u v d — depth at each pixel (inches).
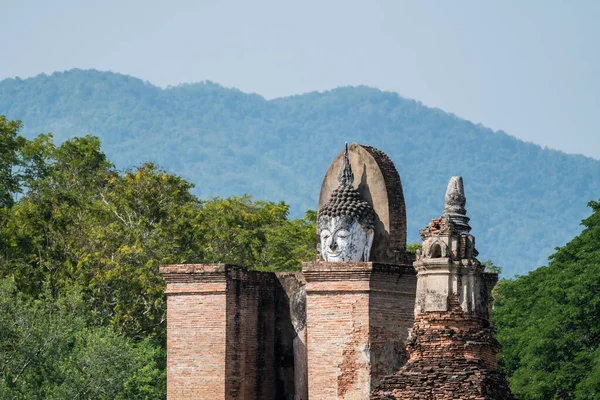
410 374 2947.8
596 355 4707.2
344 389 3371.1
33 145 6003.9
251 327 3560.5
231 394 3491.6
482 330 2984.7
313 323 3395.7
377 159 3565.5
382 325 3383.4
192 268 3511.3
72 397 4192.9
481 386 2906.0
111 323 4862.2
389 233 3526.1
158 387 4557.1
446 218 3024.1
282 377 3602.4
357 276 3378.4
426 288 2997.0
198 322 3508.9
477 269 3009.4
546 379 4741.6
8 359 4195.4
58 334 4252.0
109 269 4970.5
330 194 3627.0
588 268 4965.6
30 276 4923.7
